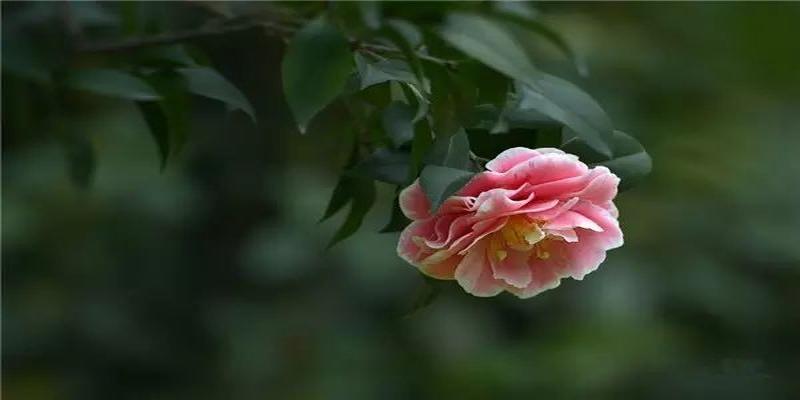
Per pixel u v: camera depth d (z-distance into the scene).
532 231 1.77
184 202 2.83
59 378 2.87
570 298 2.78
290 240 2.76
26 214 2.82
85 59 1.95
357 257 2.72
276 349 2.79
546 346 2.70
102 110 2.83
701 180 2.87
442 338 2.75
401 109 1.82
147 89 1.86
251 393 2.78
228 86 1.89
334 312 2.82
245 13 1.92
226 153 2.84
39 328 2.86
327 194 2.77
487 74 1.82
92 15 2.02
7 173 2.82
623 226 2.80
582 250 1.80
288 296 2.86
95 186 2.79
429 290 1.86
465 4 1.81
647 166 1.83
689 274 2.79
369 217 2.73
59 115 2.04
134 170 2.81
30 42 1.85
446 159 1.80
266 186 2.86
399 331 2.81
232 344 2.80
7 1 1.96
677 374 2.77
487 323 2.81
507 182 1.78
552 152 1.79
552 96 1.83
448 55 1.82
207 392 2.86
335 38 1.79
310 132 2.74
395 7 1.81
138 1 2.00
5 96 2.03
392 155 1.82
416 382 2.77
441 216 1.78
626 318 2.68
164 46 1.91
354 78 1.83
